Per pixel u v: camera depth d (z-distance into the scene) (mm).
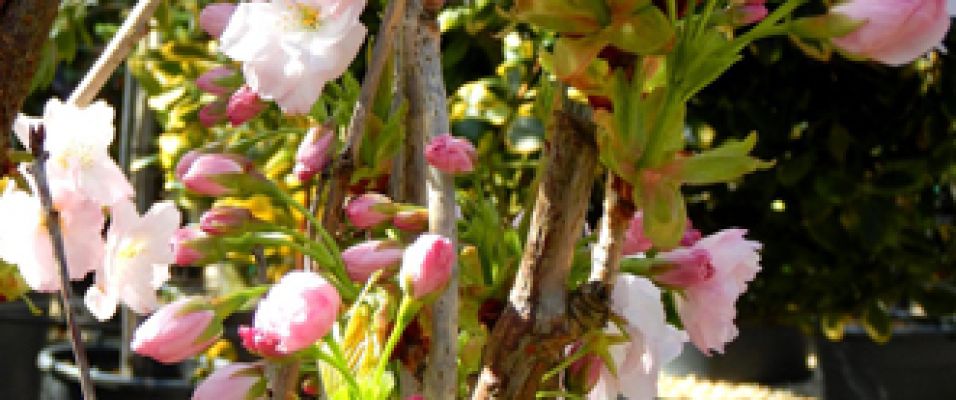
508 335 713
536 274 712
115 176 727
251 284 2279
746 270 772
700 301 754
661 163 696
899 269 2252
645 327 752
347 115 785
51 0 714
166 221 735
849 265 2211
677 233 697
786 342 3486
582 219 711
